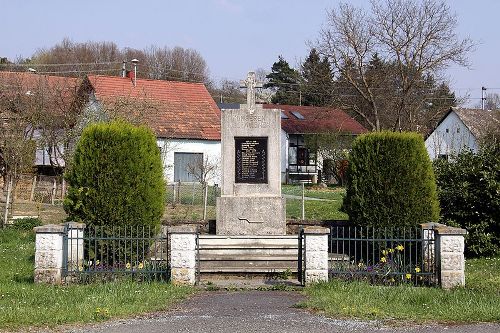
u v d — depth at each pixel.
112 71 74.94
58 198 31.08
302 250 13.46
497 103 70.81
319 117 55.94
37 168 36.62
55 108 30.67
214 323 9.14
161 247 14.54
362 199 15.62
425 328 8.91
